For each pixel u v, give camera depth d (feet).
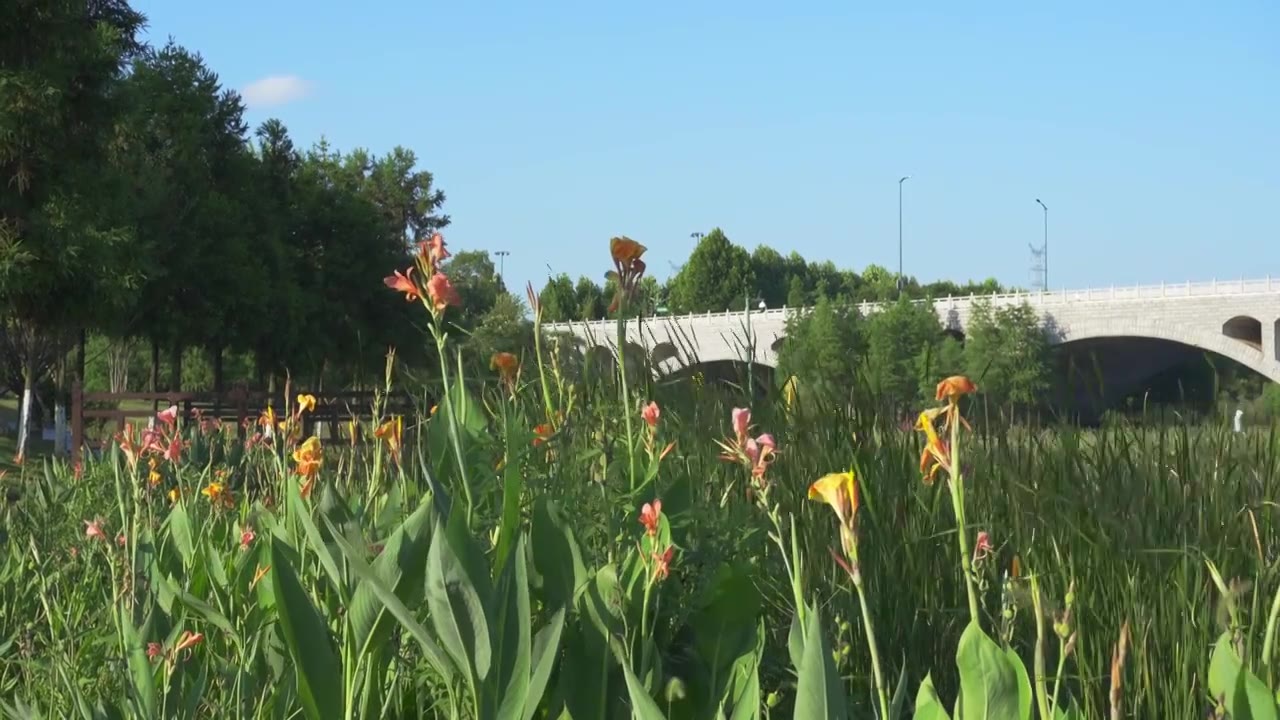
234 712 9.41
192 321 86.79
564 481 10.50
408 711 10.57
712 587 9.52
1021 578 8.99
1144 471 11.02
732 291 323.78
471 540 8.08
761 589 11.36
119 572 10.96
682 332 16.33
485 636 7.88
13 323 67.72
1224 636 7.52
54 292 60.54
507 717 8.02
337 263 108.17
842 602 11.02
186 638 9.27
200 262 86.43
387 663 9.50
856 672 10.57
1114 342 168.66
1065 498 10.79
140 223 78.48
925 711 7.16
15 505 17.12
